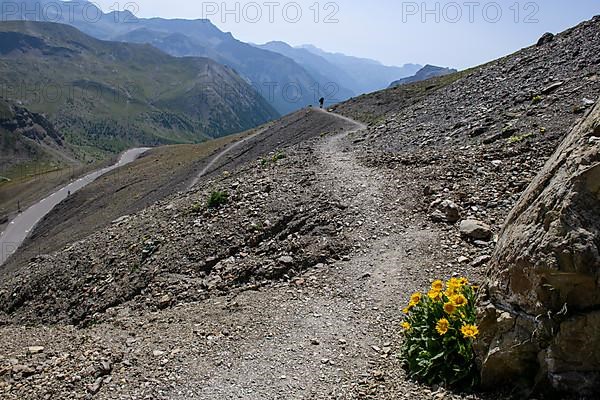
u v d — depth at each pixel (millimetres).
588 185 5793
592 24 35250
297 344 9289
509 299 6402
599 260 5523
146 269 16500
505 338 6363
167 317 11648
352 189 18156
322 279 12406
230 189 21844
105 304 15805
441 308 7789
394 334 9250
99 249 21109
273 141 74750
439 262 11945
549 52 35406
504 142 19188
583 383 5648
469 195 15125
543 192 6348
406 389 7277
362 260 12953
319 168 22938
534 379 6082
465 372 6887
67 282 19562
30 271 23250
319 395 7574
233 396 7727
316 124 73938
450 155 19984
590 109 6926
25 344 10547
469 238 12781
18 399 7809
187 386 8055
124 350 9477
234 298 12398
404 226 14398
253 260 14500
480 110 27922
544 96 23891
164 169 95375
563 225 5805
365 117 74062
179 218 20250
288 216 16656
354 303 10844
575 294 5711
